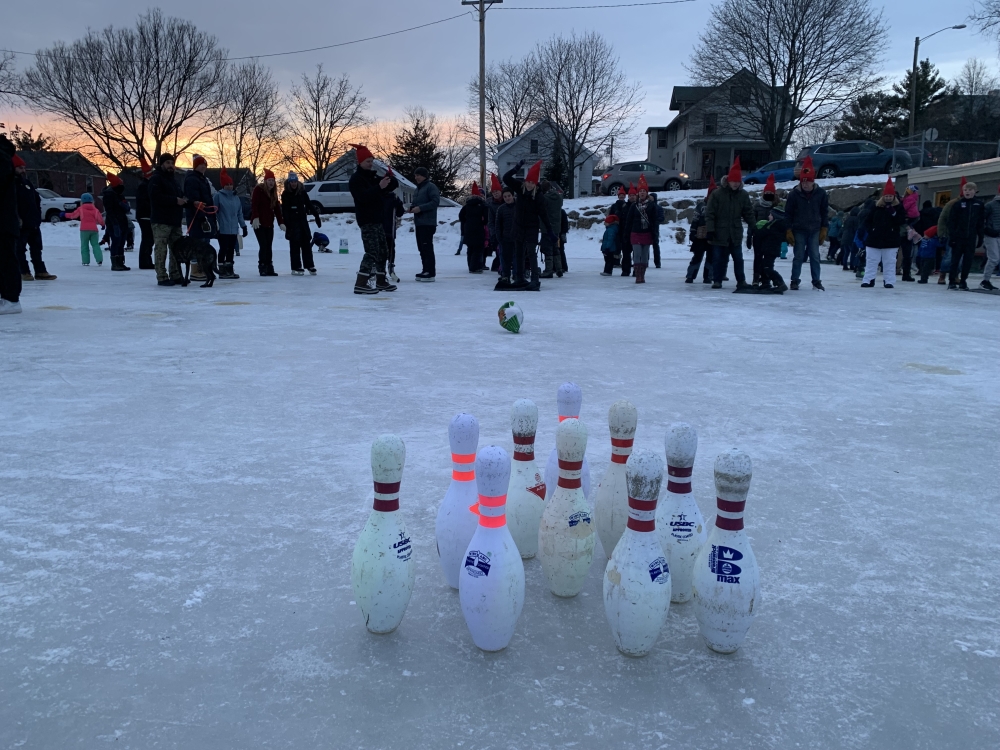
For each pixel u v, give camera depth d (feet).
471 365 19.29
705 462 12.03
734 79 145.18
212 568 8.30
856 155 100.22
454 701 6.10
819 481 11.30
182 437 13.00
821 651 6.89
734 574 6.57
